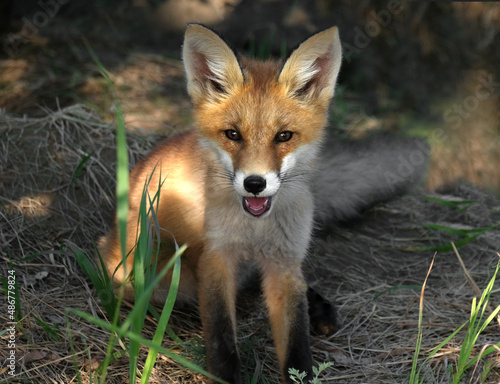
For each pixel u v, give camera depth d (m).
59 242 7.89
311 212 6.57
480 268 8.24
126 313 6.78
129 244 6.96
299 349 5.91
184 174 6.73
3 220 7.91
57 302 6.82
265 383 5.99
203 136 6.16
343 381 6.00
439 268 8.41
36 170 8.67
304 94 6.13
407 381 5.93
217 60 6.00
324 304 7.11
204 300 6.20
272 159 5.71
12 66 11.70
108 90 11.23
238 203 6.18
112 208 8.45
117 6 13.84
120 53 12.69
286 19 13.02
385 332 6.90
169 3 13.84
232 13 13.34
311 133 6.11
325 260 8.56
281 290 6.39
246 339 6.63
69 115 9.70
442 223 9.42
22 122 9.43
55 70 11.68
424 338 6.64
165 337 6.61
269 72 6.16
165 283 7.10
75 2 13.63
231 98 5.94
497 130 11.40
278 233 6.34
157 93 11.53
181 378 5.89
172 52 13.15
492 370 5.81
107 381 5.66
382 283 8.09
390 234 9.25
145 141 9.60
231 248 6.44
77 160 8.91
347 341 6.80
